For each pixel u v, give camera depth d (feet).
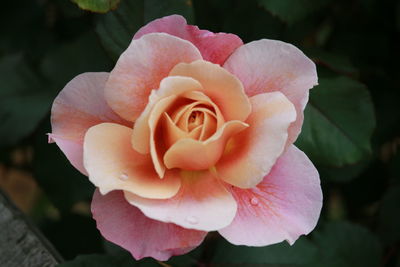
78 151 1.41
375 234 1.92
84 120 1.44
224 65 1.43
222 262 1.67
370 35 2.03
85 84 1.43
